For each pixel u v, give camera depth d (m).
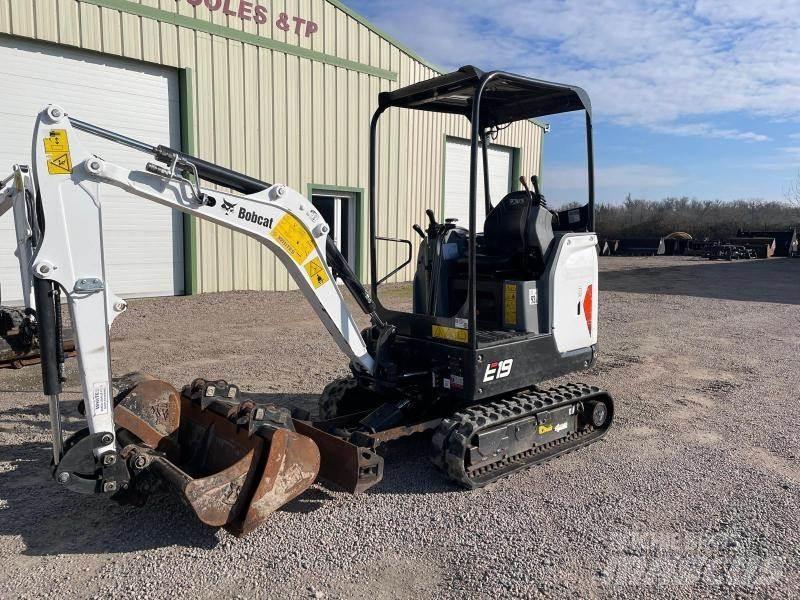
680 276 19.30
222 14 11.66
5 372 6.54
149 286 11.53
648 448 4.83
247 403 3.53
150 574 3.02
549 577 3.05
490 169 18.23
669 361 7.83
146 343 8.10
